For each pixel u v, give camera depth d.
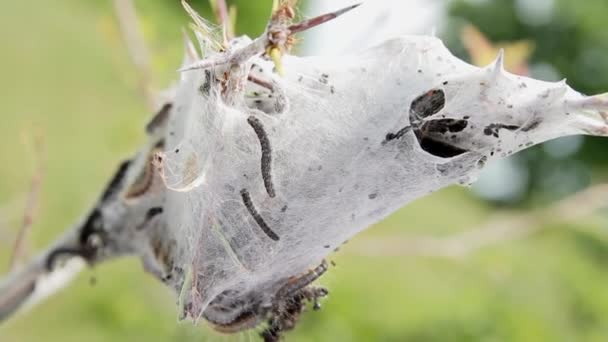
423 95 0.31
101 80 1.02
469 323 0.90
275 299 0.33
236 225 0.32
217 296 0.33
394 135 0.31
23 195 0.45
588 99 0.30
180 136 0.34
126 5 0.42
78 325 0.71
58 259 0.37
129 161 0.36
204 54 0.31
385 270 0.94
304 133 0.31
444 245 0.45
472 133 0.31
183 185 0.32
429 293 0.92
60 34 1.09
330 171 0.31
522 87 0.30
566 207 0.45
